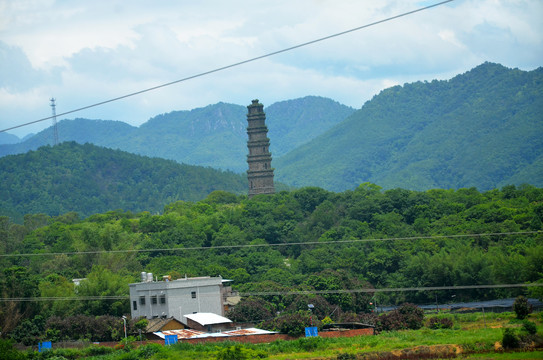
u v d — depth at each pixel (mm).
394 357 91312
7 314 138500
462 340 97062
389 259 182875
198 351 102875
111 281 152625
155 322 131500
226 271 183375
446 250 182000
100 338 127500
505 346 92000
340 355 92250
